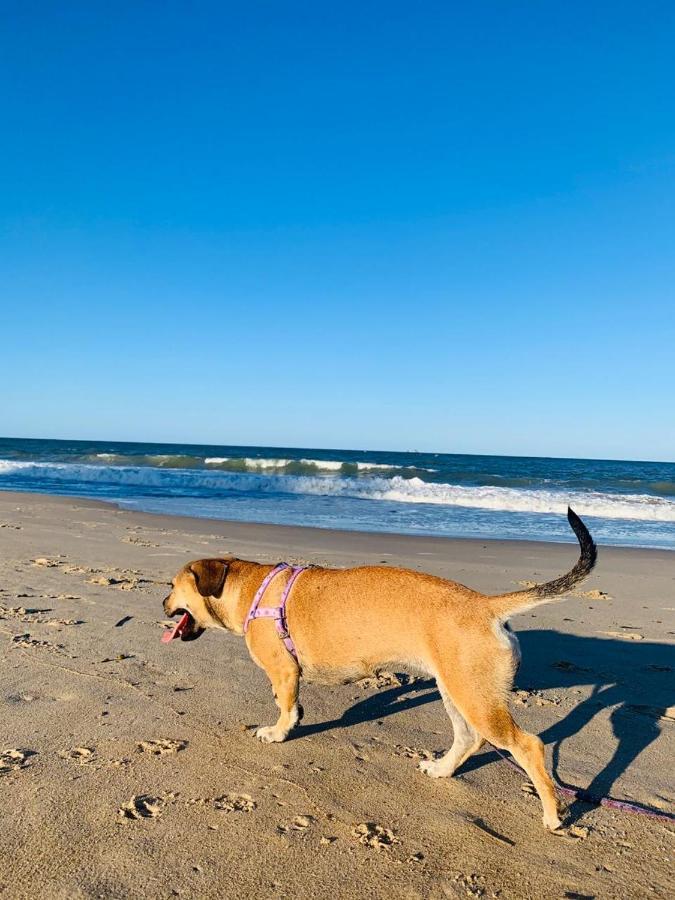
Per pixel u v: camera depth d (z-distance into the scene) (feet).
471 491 25.45
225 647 6.38
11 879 3.01
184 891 3.01
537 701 5.48
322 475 37.52
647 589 9.98
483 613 4.03
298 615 4.59
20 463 32.50
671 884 3.23
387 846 3.43
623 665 6.41
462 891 3.12
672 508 22.48
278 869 3.20
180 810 3.65
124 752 4.26
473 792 4.03
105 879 3.05
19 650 6.01
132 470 29.07
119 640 6.42
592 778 4.25
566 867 3.33
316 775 4.13
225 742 4.50
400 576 4.44
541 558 12.44
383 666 4.42
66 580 8.77
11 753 4.17
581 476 46.78
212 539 12.91
